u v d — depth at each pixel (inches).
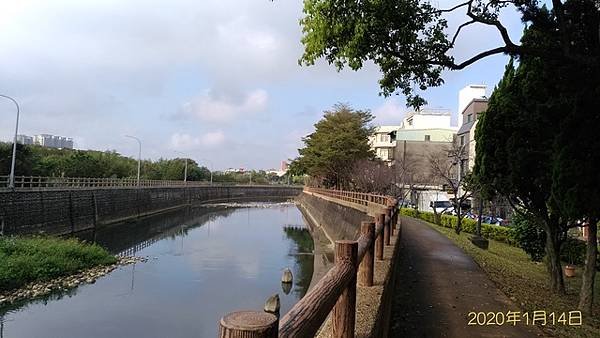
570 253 625.9
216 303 710.5
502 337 246.4
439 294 341.7
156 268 953.5
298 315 68.8
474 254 578.6
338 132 1729.8
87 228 1530.5
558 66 299.4
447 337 243.0
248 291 786.2
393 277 305.7
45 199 1273.4
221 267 987.9
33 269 759.7
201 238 1460.4
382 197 911.0
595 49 285.9
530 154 379.9
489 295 343.6
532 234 631.2
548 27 299.7
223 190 3654.0
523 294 371.9
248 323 48.7
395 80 352.5
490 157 427.5
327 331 136.7
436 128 2155.5
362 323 156.9
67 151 2454.5
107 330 577.3
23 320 596.7
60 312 634.8
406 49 313.6
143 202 2124.8
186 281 848.3
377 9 283.0
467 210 1331.2
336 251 125.3
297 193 4315.9
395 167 1610.5
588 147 293.6
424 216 1371.8
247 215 2372.0
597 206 290.4
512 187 410.6
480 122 464.8
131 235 1485.0
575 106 298.2
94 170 2239.2
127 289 769.6
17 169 1541.6
